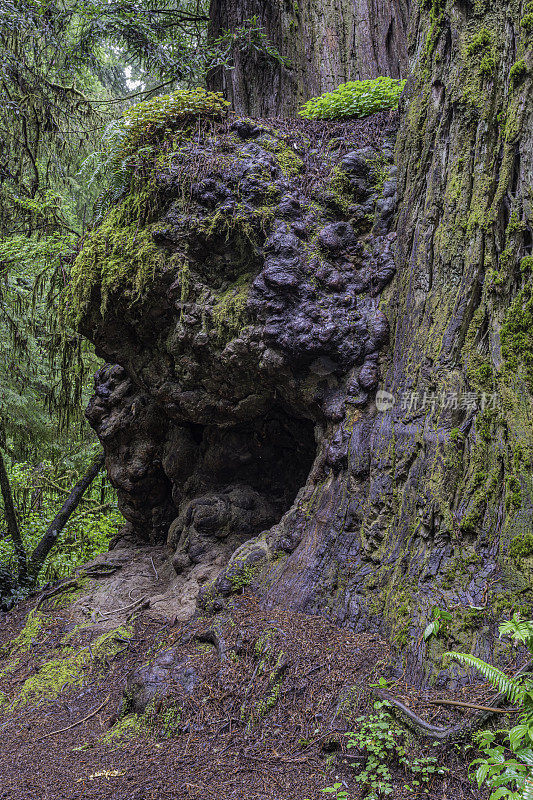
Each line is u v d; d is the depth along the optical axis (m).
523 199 3.28
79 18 7.23
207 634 3.83
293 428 4.95
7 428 8.90
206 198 4.37
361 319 4.06
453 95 3.73
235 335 4.38
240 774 2.74
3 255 6.08
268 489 5.37
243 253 4.42
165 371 5.10
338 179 4.41
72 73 7.47
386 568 3.49
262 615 3.71
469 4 3.73
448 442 3.38
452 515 3.27
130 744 3.22
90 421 6.14
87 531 8.30
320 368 4.14
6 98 7.13
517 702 2.48
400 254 4.05
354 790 2.52
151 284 4.60
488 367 3.35
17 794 2.85
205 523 5.08
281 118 5.29
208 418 5.07
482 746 2.44
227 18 6.34
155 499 6.04
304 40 6.01
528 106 3.30
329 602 3.63
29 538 8.08
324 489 4.06
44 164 8.26
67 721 3.74
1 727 3.79
